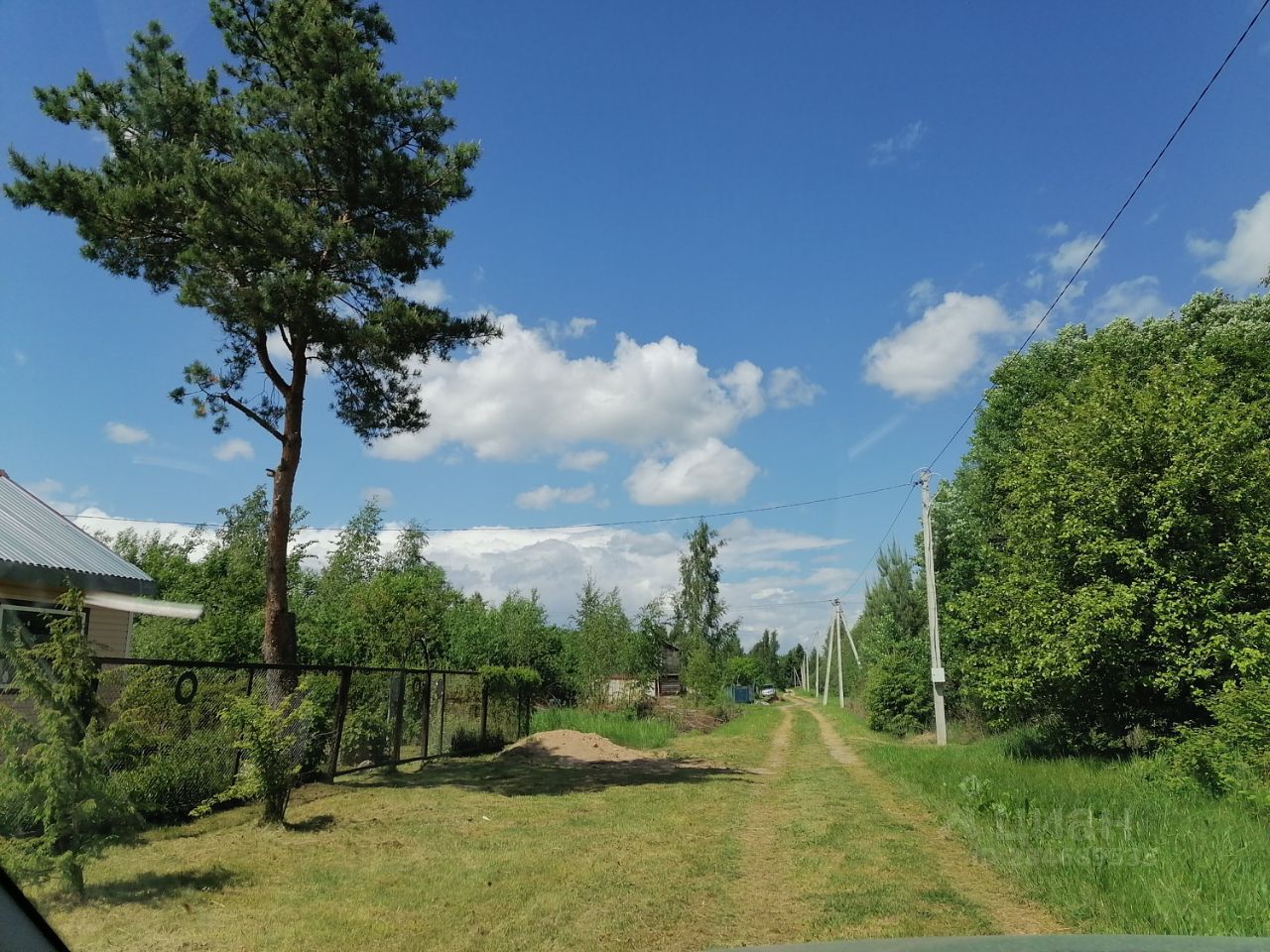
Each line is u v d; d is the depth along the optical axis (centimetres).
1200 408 1372
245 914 577
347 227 1262
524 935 555
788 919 604
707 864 777
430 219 1421
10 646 595
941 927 578
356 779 1313
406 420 1559
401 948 524
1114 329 2444
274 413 1450
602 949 534
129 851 752
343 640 1895
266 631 1320
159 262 1318
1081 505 1427
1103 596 1338
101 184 1202
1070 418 1630
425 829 909
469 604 2862
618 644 3003
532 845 845
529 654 2944
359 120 1289
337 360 1457
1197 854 707
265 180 1223
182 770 906
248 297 1175
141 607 1234
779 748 2308
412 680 1728
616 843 867
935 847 870
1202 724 1380
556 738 1855
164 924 545
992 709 1847
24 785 560
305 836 845
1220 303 2395
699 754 2023
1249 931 518
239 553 2106
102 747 610
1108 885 644
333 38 1291
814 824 998
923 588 2948
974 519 2569
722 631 5941
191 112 1222
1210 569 1330
